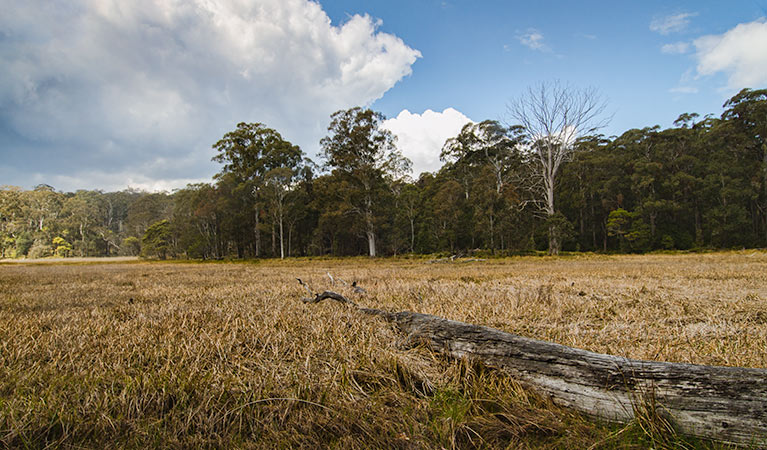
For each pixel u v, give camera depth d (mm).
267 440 2064
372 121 40625
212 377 2717
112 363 3166
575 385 2316
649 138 44938
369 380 2791
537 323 4594
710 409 1939
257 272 17734
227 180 47781
